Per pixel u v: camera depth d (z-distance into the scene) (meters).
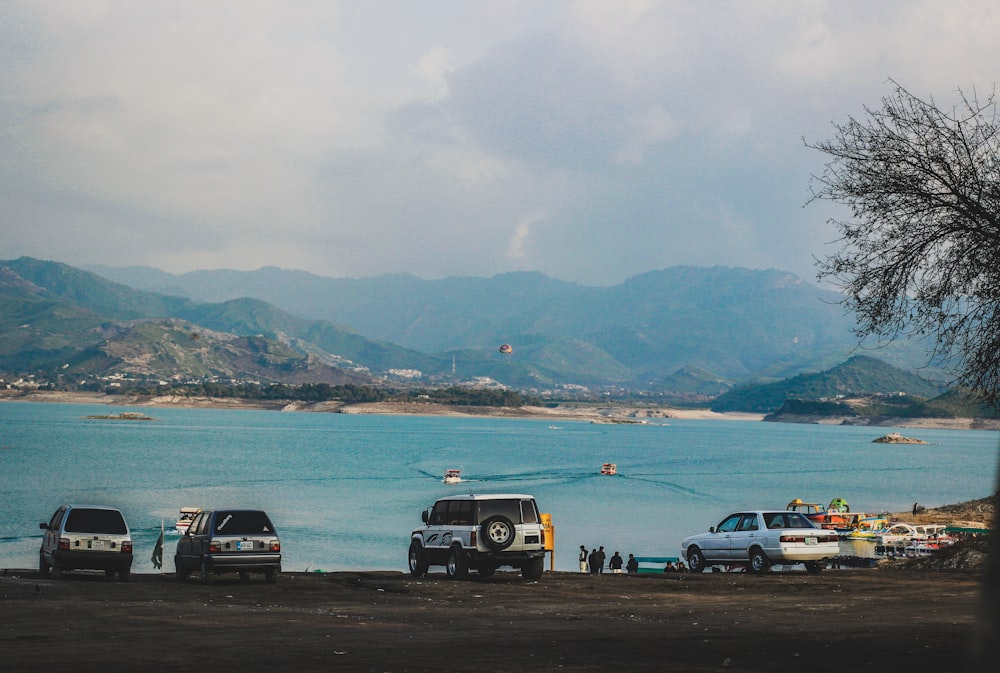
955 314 17.56
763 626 16.69
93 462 149.38
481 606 20.89
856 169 18.03
